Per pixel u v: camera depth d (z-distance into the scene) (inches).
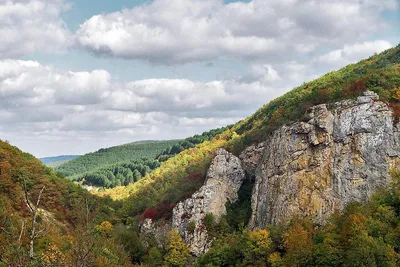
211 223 4040.4
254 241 3250.5
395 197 2925.7
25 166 5462.6
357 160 3221.0
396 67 4365.2
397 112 3282.5
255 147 4441.4
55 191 5369.1
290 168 3472.0
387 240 2625.5
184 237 4087.1
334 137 3368.6
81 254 1320.1
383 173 3125.0
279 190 3491.6
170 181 6195.9
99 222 4896.7
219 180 4298.7
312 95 4173.2
